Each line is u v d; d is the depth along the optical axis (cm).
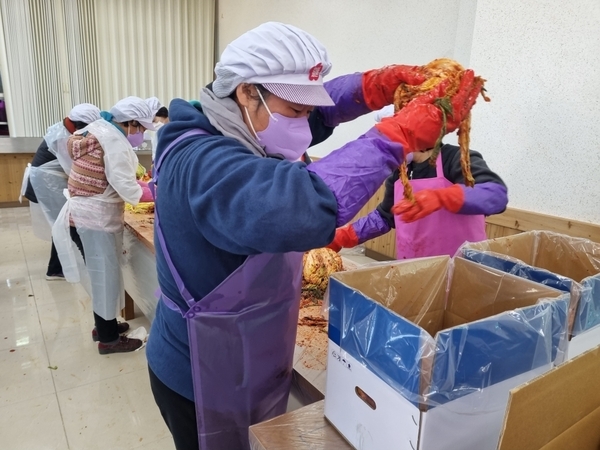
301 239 58
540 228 217
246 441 91
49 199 262
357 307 61
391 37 327
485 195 115
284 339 89
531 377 61
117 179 199
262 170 60
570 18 194
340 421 69
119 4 497
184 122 77
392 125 66
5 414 181
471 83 75
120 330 248
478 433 57
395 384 55
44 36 471
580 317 70
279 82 71
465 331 52
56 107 494
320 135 107
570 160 204
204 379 82
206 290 79
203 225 66
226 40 555
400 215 103
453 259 83
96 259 210
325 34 392
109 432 174
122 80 519
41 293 294
